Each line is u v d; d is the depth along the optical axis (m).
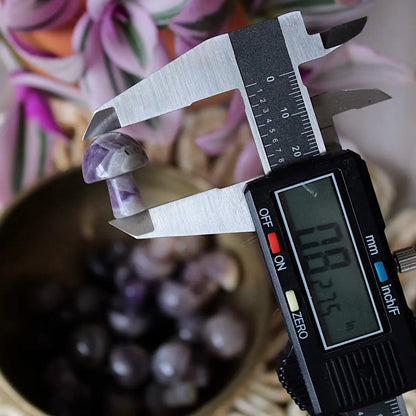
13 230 0.35
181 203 0.24
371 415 0.25
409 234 0.35
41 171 0.36
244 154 0.35
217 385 0.35
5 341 0.34
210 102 0.35
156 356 0.34
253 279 0.34
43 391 0.34
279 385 0.35
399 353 0.24
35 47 0.33
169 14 0.31
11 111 0.36
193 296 0.34
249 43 0.24
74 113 0.35
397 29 0.35
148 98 0.24
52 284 0.35
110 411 0.34
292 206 0.24
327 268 0.24
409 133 0.36
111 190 0.24
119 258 0.35
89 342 0.34
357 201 0.24
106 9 0.31
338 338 0.24
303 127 0.24
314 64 0.30
